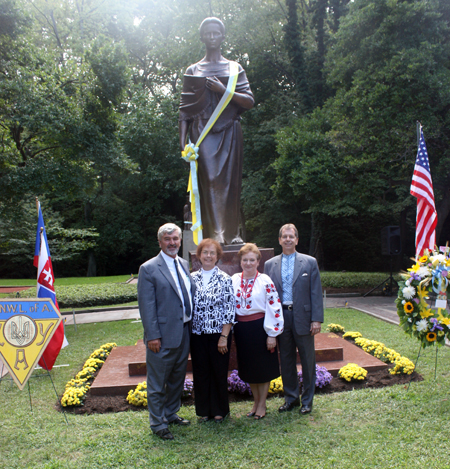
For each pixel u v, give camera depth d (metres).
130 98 22.28
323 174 12.28
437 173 12.24
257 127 19.53
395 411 3.74
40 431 3.59
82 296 11.70
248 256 3.77
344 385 4.46
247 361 3.70
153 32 24.33
